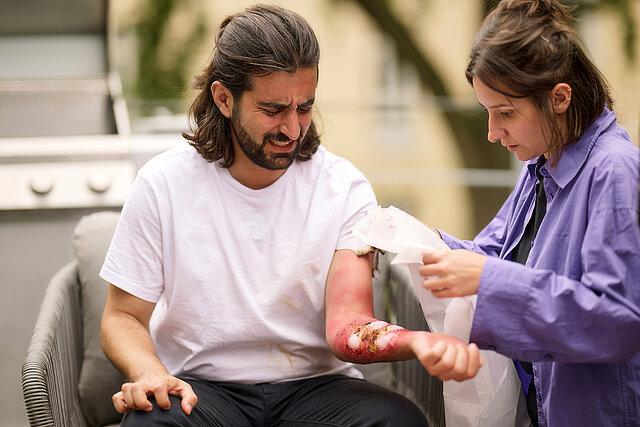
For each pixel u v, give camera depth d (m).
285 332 1.49
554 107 1.26
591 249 1.19
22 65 2.53
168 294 1.50
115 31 2.55
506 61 1.23
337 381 1.48
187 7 5.93
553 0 1.29
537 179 1.46
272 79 1.37
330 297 1.47
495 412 1.40
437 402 1.56
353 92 7.50
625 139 1.30
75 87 2.49
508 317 1.19
